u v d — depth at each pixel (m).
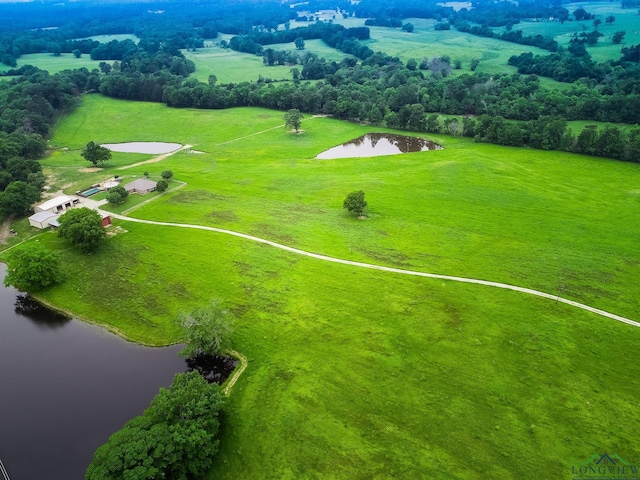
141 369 71.75
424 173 142.00
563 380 65.50
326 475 54.69
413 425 60.03
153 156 168.75
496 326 75.38
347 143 187.62
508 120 197.50
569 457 55.56
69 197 121.44
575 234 104.25
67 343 77.38
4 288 93.19
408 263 93.44
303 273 91.00
